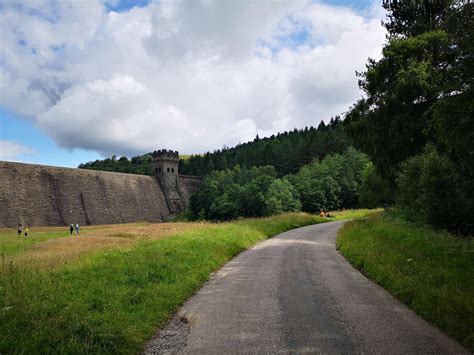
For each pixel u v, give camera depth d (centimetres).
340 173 9044
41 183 8106
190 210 10044
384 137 2597
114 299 823
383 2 2975
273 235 2741
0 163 7581
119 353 591
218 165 13850
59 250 2222
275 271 1274
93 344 594
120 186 9938
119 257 1262
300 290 1001
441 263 1090
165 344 641
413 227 1786
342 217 5628
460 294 813
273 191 7669
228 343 635
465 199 1581
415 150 2488
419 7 2783
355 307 838
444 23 1196
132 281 994
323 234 2673
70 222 8162
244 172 10494
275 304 869
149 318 741
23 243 3500
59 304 738
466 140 1214
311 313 796
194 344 636
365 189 4269
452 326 672
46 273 1012
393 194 3300
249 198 8025
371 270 1191
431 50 2439
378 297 927
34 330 594
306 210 8344
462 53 1138
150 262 1184
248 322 744
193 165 15000
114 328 650
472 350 596
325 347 610
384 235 1766
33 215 7581
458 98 1154
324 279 1139
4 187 7375
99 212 8900
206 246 1619
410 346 612
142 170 15438
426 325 716
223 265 1430
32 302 720
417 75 2256
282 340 643
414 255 1232
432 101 2330
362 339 644
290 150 12031
